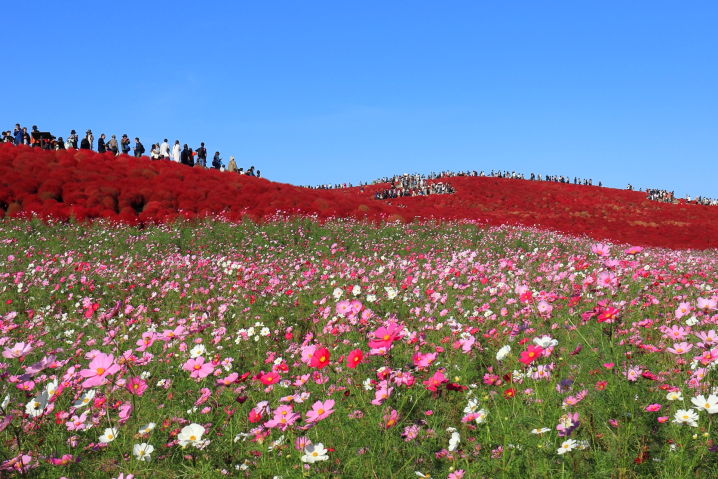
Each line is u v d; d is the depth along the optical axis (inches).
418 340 166.1
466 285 296.7
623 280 244.5
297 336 236.5
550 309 184.2
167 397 144.9
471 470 97.5
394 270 399.2
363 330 189.0
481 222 1046.4
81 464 107.1
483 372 158.6
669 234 1333.7
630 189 2507.4
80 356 200.4
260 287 337.7
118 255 557.3
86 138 1226.6
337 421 123.6
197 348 142.1
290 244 677.3
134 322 264.5
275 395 144.6
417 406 130.0
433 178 2657.5
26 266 452.8
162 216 817.5
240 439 117.6
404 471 100.1
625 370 117.9
